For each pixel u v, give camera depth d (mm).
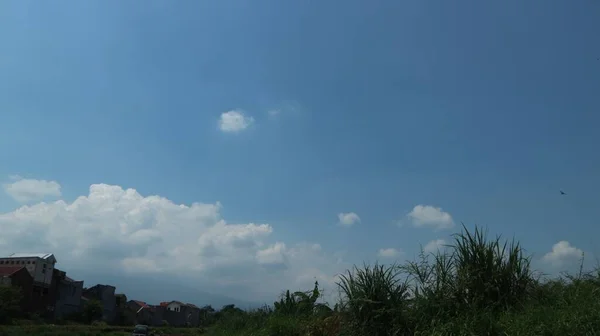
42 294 74938
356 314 8312
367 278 8445
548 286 7566
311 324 11172
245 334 14305
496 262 7762
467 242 8094
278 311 13914
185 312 119688
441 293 7898
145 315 104688
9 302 63594
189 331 84375
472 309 7133
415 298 8156
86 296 90875
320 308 11875
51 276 77188
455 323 6977
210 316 22766
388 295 8281
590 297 6375
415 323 7840
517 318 6523
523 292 7512
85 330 66000
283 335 11727
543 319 6168
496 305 7305
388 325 7984
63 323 75562
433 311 7801
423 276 8375
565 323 5867
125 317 95938
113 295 95812
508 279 7570
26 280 71438
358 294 8367
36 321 69188
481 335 6555
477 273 7668
